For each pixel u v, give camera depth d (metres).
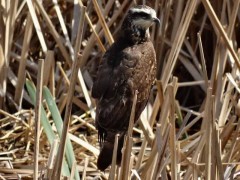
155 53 11.19
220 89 10.70
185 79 12.74
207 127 8.12
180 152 9.09
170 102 8.43
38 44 12.83
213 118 8.08
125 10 12.72
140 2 12.48
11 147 11.04
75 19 12.29
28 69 12.43
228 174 8.98
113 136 9.35
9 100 11.98
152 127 10.61
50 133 8.80
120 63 9.88
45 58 11.67
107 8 12.04
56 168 7.91
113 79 9.71
